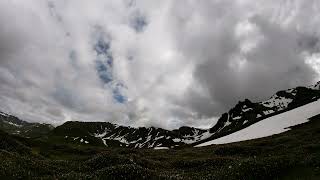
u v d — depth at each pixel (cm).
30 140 7975
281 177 2577
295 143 5612
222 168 3244
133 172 2639
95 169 3175
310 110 13288
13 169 2278
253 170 2683
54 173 2588
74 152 7225
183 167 3931
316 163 2709
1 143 4431
